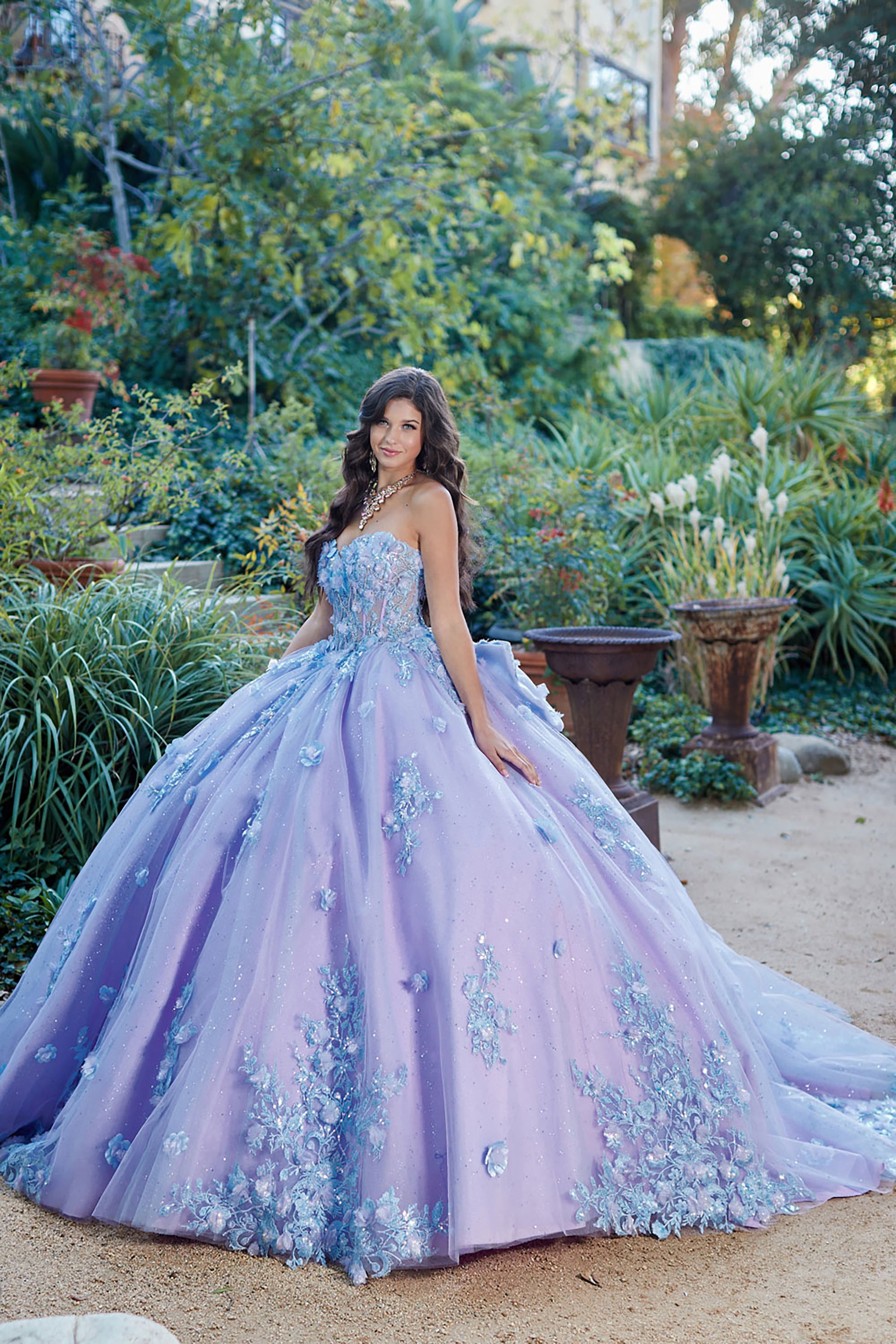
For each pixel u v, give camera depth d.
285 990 2.41
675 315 18.17
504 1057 2.35
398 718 2.77
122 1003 2.63
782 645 9.14
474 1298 2.17
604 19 17.61
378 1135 2.28
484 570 7.73
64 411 8.48
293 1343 1.99
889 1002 3.88
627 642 4.95
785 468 9.48
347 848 2.57
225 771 2.83
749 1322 2.10
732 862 5.58
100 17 10.38
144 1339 1.76
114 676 4.50
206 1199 2.28
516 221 11.58
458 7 15.27
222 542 7.79
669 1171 2.50
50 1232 2.34
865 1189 2.70
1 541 5.55
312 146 10.21
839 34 17.44
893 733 8.28
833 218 17.11
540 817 2.76
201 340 10.32
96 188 12.15
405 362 11.40
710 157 17.91
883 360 17.62
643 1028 2.58
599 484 7.86
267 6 9.93
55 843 4.31
